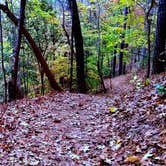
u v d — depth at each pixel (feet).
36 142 24.14
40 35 81.05
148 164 16.75
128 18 76.64
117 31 81.10
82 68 64.90
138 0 66.33
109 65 120.67
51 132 27.86
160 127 21.67
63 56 79.77
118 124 26.96
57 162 19.85
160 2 42.11
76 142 24.32
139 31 77.25
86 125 30.22
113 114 31.09
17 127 28.81
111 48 86.07
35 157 20.48
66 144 23.88
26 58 85.97
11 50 80.84
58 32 82.84
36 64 85.40
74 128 29.40
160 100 26.78
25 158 20.17
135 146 20.36
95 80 79.87
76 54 64.59
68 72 77.10
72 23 62.85
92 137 25.35
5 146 22.44
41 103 42.24
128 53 118.01
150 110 25.54
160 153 17.72
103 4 88.84
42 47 81.97
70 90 63.62
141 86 40.42
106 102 42.45
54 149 22.52
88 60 80.53
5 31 84.07
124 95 41.75
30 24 77.87
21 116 34.01
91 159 20.27
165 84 31.53
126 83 81.87
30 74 86.22
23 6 48.32
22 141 24.17
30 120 32.32
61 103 42.57
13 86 49.06
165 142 18.84
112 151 21.08
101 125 28.78
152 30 74.28
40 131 27.81
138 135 22.26
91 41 87.66
